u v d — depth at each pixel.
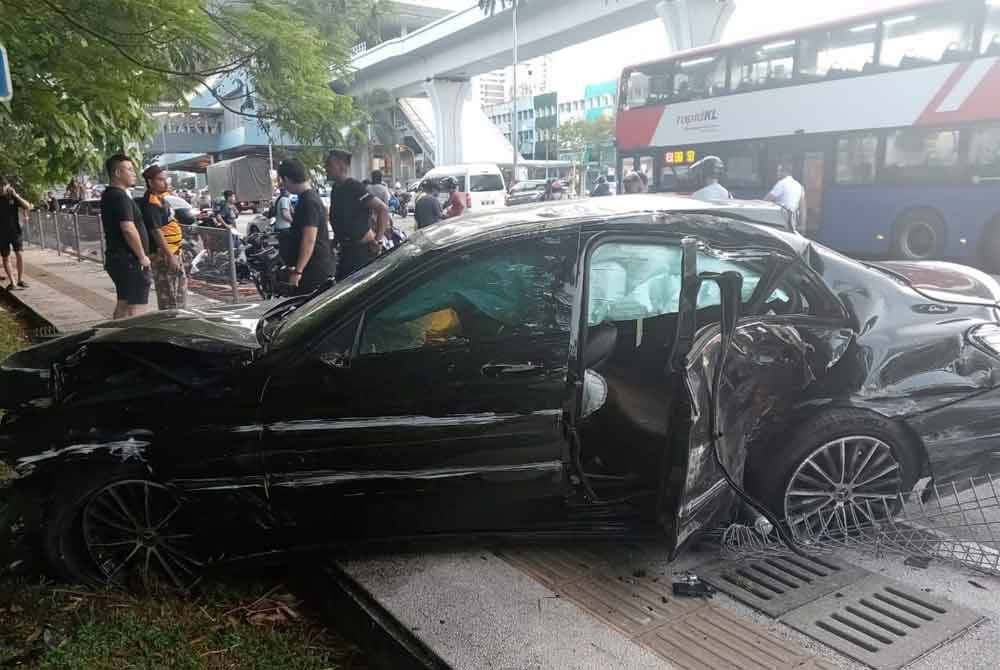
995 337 3.50
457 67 41.44
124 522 3.30
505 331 3.20
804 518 3.41
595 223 3.31
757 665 2.62
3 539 3.27
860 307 3.46
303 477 3.16
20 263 11.98
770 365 3.21
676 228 3.33
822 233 13.73
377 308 3.17
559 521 3.35
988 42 11.32
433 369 3.14
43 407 3.24
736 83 14.66
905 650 2.67
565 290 3.23
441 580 3.21
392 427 3.12
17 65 4.20
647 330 3.53
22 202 11.92
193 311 4.21
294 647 2.98
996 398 3.42
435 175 30.64
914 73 12.15
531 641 2.77
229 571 3.36
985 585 3.09
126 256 6.75
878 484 3.44
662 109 16.11
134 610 3.10
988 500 3.75
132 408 3.16
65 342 3.67
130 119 6.32
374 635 2.97
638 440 3.54
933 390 3.37
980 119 11.54
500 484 3.20
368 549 3.40
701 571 3.26
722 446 3.08
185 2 3.93
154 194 7.56
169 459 3.13
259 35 4.36
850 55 12.90
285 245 6.61
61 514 3.20
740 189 14.83
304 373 3.12
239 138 44.72
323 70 4.87
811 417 3.33
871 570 3.22
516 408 3.16
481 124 49.84
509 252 3.25
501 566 3.32
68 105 5.14
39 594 3.18
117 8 3.88
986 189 11.62
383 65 45.91
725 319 2.93
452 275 3.22
